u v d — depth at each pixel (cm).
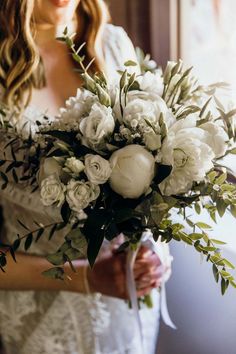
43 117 96
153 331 114
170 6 162
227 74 154
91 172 73
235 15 148
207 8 157
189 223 79
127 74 83
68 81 106
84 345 105
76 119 80
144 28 170
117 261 97
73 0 99
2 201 101
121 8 170
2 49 98
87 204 75
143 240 97
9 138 95
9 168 90
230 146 81
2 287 101
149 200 74
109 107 76
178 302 136
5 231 104
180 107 79
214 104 86
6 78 99
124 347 107
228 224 135
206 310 131
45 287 101
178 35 166
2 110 96
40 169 83
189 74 83
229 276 77
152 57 171
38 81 103
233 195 76
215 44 156
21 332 106
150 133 73
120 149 73
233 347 124
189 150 72
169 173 73
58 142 77
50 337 105
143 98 78
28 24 96
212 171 76
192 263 141
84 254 88
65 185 76
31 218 100
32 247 102
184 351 130
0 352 107
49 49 105
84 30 107
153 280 98
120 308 106
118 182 73
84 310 104
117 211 74
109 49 113
